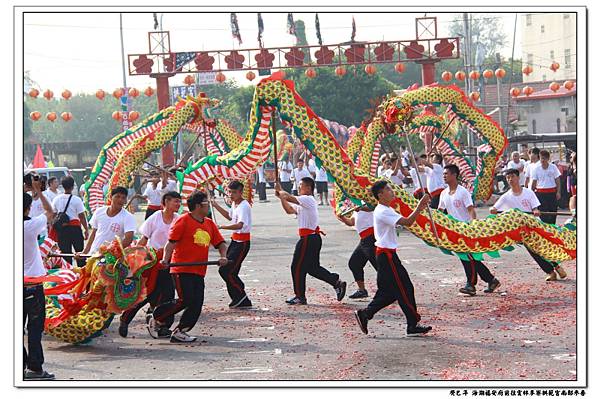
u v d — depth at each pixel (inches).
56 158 2413.9
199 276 405.1
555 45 2260.1
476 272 494.6
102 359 374.3
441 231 484.7
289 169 1533.0
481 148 956.6
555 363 335.9
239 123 2640.3
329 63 1423.5
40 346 342.0
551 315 426.0
